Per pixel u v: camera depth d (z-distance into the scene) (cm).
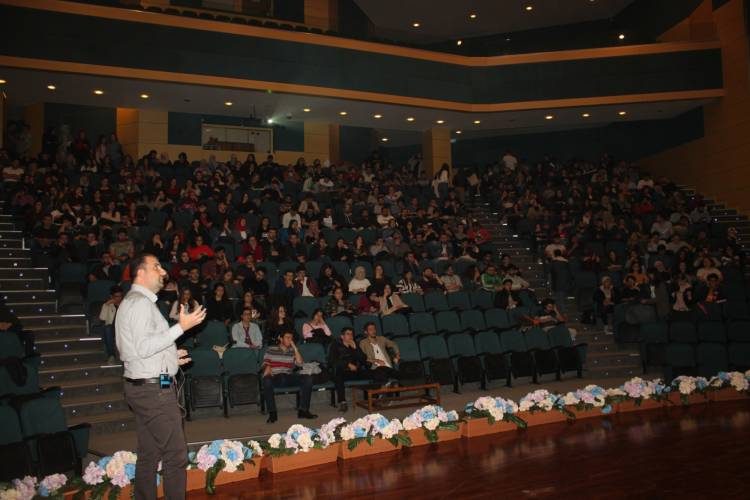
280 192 1509
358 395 927
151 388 365
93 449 658
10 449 498
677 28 1784
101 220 1205
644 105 1764
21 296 998
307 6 1880
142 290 378
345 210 1474
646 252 1470
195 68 1416
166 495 368
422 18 2052
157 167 1510
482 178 1936
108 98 1542
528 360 1039
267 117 1762
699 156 1809
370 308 1079
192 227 1181
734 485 456
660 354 1092
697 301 1208
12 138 1571
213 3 1764
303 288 1097
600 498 433
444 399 930
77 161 1518
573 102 1733
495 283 1265
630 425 652
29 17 1279
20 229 1181
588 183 1869
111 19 1348
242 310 972
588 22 2105
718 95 1703
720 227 1585
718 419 670
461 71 1731
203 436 714
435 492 449
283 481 487
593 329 1270
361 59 1602
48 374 824
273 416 797
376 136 2177
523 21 2094
